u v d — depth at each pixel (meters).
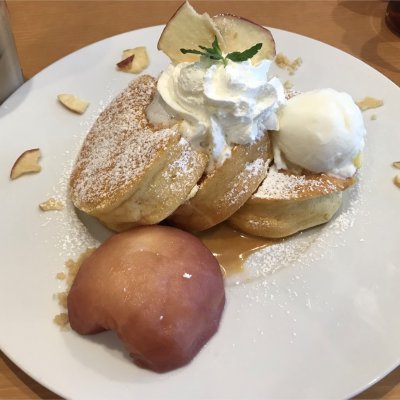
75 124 0.30
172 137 0.23
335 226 0.26
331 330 0.22
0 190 0.27
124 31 0.36
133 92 0.27
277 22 0.37
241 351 0.22
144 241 0.22
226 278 0.25
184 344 0.21
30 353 0.21
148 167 0.22
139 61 0.32
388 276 0.24
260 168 0.25
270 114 0.24
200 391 0.20
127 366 0.21
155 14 0.38
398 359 0.21
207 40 0.25
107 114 0.27
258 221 0.26
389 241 0.25
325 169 0.25
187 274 0.21
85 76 0.32
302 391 0.20
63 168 0.28
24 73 0.34
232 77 0.23
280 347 0.22
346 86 0.31
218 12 0.37
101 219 0.25
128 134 0.25
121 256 0.22
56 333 0.22
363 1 0.38
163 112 0.24
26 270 0.24
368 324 0.22
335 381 0.20
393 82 0.32
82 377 0.21
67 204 0.27
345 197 0.27
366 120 0.29
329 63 0.32
